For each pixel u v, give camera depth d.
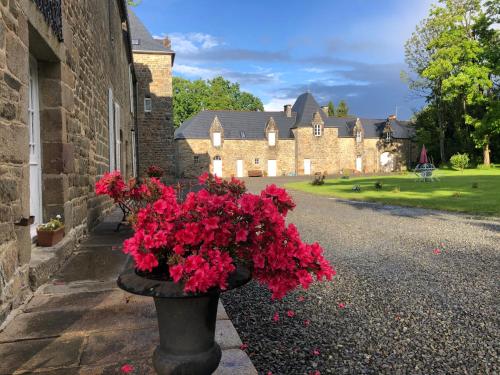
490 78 30.44
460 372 2.43
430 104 35.84
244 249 1.74
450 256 5.39
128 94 15.05
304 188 19.86
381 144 44.25
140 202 2.38
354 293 3.91
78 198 5.02
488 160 31.58
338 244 6.26
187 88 47.91
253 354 2.63
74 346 2.23
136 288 1.64
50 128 4.19
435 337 2.92
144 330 2.45
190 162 37.28
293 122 41.41
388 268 4.80
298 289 4.05
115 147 9.53
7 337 2.34
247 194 1.79
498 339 2.88
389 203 12.26
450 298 3.74
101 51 7.34
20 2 3.01
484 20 29.39
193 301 1.69
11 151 2.79
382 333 2.99
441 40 29.88
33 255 3.50
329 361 2.55
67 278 3.47
